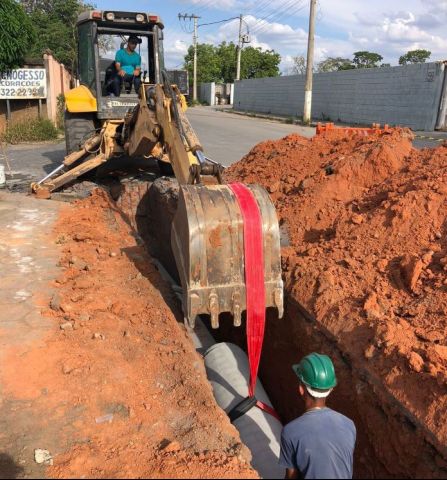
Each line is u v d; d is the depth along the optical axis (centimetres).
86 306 510
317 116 3384
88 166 941
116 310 514
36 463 310
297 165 778
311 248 559
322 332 452
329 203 632
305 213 633
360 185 651
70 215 825
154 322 509
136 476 301
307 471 301
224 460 318
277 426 434
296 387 484
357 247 529
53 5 3853
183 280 441
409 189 563
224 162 1336
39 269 600
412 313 418
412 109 2408
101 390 384
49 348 429
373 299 437
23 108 2092
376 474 370
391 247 509
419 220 515
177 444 331
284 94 3862
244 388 461
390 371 370
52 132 2034
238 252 428
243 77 7150
